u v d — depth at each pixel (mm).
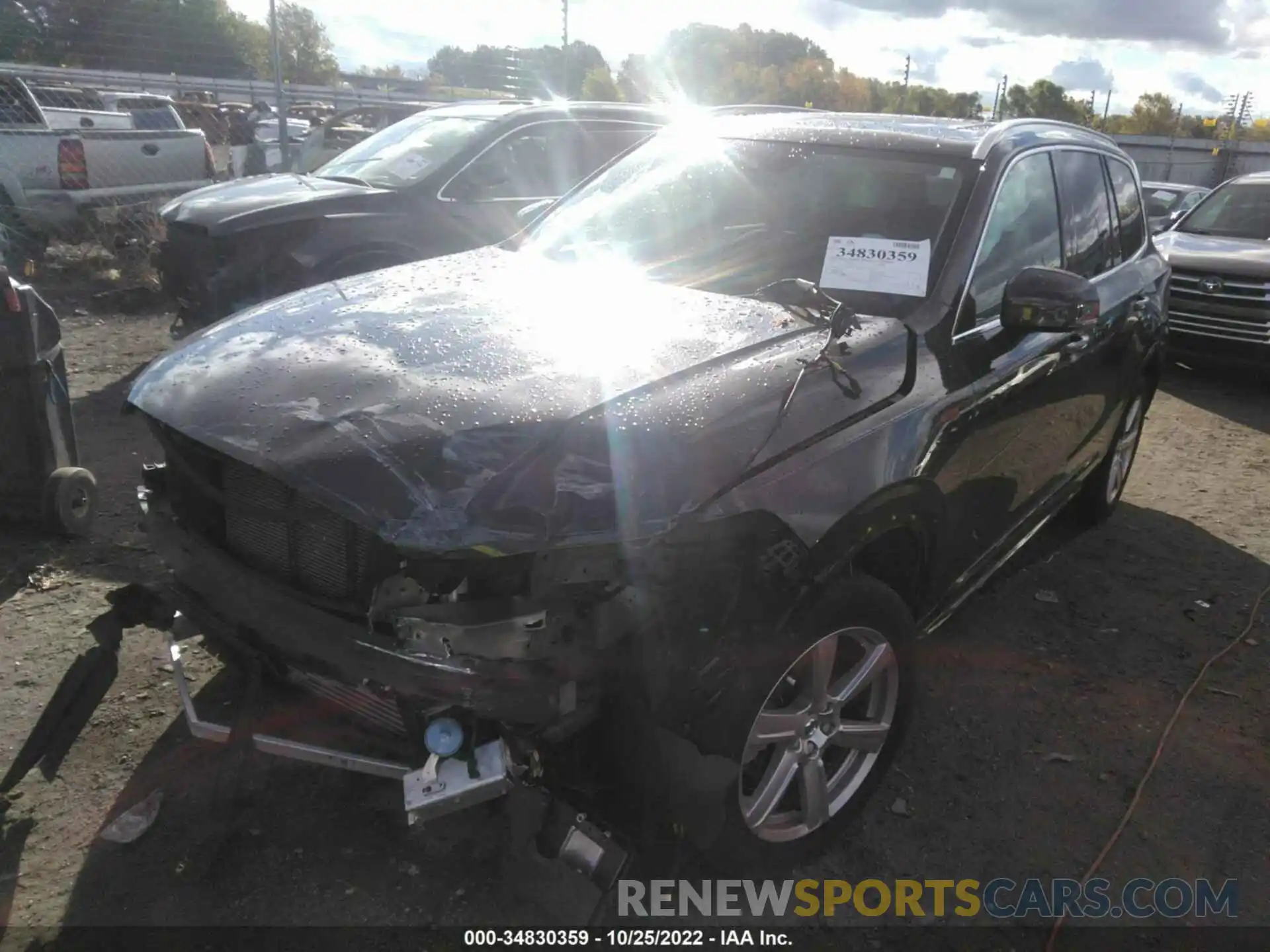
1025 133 3713
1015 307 3012
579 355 2533
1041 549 4875
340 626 2146
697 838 2271
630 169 3982
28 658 3408
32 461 4219
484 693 2049
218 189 6895
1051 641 4004
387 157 7062
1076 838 2918
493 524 2002
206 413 2357
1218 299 8109
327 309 2902
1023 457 3510
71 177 10047
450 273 3322
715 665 2299
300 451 2166
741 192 3541
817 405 2521
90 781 2836
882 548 2893
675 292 3090
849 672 2719
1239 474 6176
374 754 2322
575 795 2311
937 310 2973
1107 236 4363
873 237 3119
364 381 2385
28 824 2670
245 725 2369
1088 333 3703
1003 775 3170
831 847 2820
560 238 3689
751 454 2320
